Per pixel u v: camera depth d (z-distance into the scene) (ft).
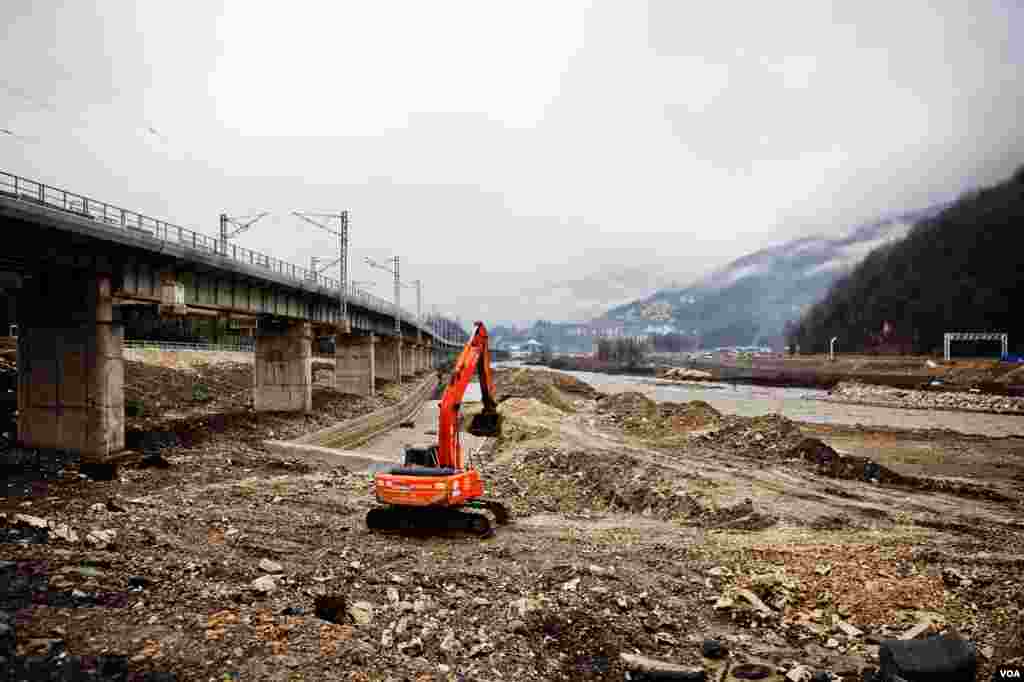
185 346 235.40
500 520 64.90
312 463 104.83
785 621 41.32
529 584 44.50
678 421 153.69
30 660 26.63
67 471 77.20
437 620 37.04
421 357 497.46
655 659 34.91
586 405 271.69
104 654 27.78
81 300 89.56
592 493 95.09
